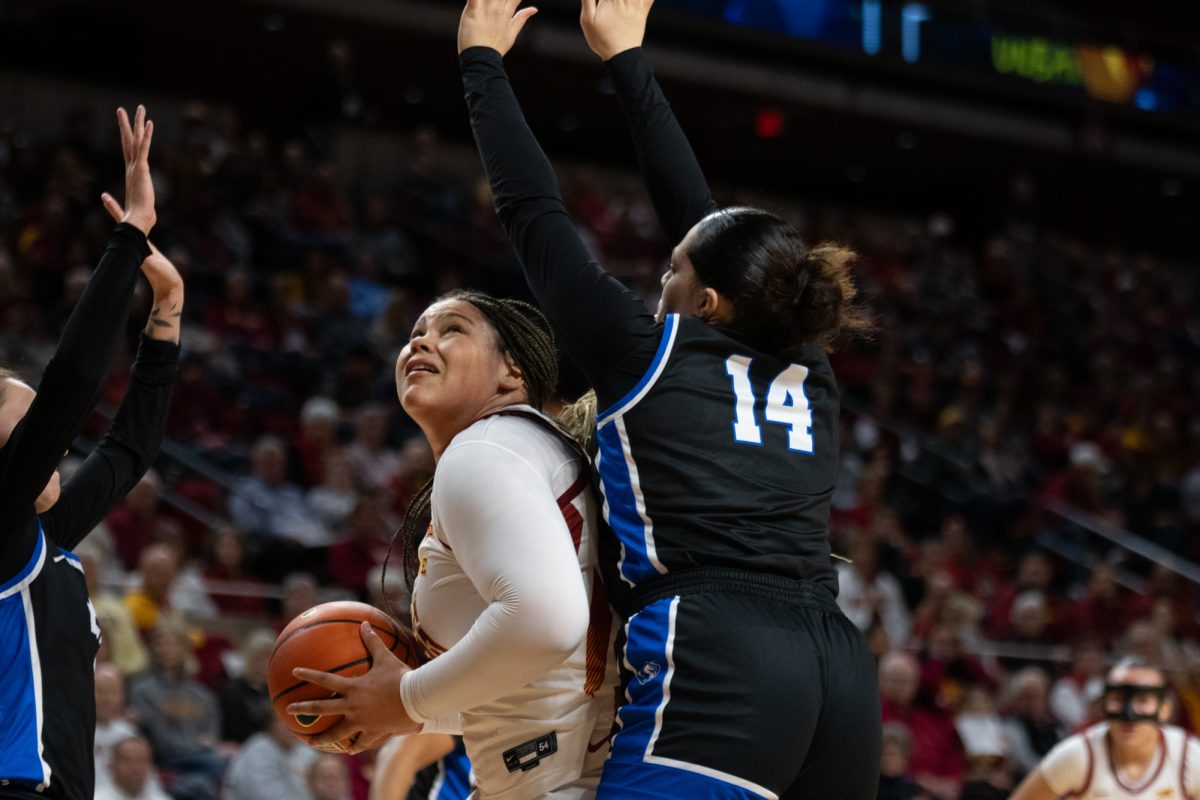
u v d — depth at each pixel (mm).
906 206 23781
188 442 11492
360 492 11016
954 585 12461
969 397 17406
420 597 2842
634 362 2748
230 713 7820
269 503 10711
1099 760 5469
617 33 3326
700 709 2535
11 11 17500
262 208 15625
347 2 17594
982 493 14977
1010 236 21875
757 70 19250
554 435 2809
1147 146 22375
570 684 2730
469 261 17312
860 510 13602
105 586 8367
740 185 22344
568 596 2490
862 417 16344
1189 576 14273
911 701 9828
